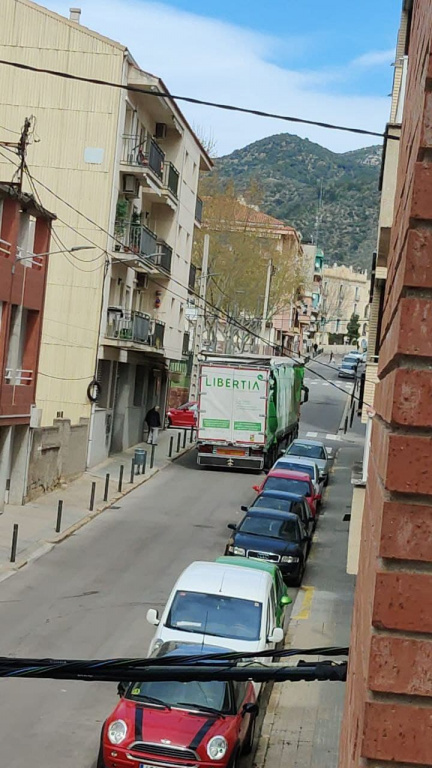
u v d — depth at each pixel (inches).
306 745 518.0
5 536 966.4
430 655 109.4
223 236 2647.6
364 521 159.2
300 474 1222.3
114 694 574.6
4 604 744.3
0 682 580.1
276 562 882.8
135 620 724.7
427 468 111.3
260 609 560.4
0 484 1088.8
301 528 946.1
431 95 113.6
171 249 1790.1
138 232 1541.6
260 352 3198.8
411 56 163.9
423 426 111.7
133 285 1679.4
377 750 109.2
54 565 885.8
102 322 1456.7
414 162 116.6
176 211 1825.8
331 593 882.8
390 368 126.0
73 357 1450.5
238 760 486.0
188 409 2116.1
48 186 1457.9
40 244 1170.0
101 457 1514.5
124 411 1656.0
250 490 1382.9
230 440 1496.1
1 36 1467.8
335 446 2090.3
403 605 110.4
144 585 836.6
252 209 2908.5
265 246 2945.4
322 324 6343.5
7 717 523.5
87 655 629.0
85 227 1448.1
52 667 210.4
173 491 1338.6
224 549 1006.4
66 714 535.8
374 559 116.9
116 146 1454.2
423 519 111.3
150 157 1542.8
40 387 1451.8
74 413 1444.4
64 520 1079.6
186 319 2111.2
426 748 108.7
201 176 2704.2
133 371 1711.4
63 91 1457.9
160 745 431.8
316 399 3075.8
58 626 694.5
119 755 434.3
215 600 561.6
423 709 109.1
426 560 111.0
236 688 475.2
